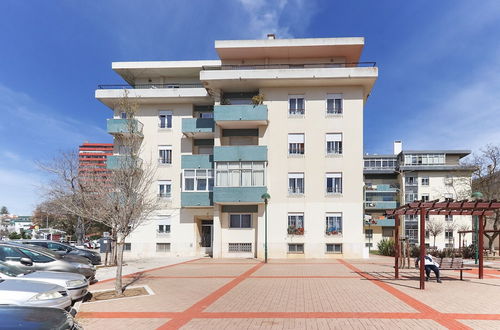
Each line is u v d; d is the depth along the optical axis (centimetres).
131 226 1297
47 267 1172
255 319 775
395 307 877
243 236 2531
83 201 1889
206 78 2480
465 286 1195
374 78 2428
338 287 1180
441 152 4988
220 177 2484
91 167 2227
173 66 2848
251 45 2611
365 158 5388
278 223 2473
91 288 1228
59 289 746
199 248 2752
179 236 2686
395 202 4947
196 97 2708
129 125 1299
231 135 2641
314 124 2533
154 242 2695
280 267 1864
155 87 2969
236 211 2552
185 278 1454
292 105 2577
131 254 2697
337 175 2489
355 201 2448
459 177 3869
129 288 1205
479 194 2419
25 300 666
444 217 4712
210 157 2639
